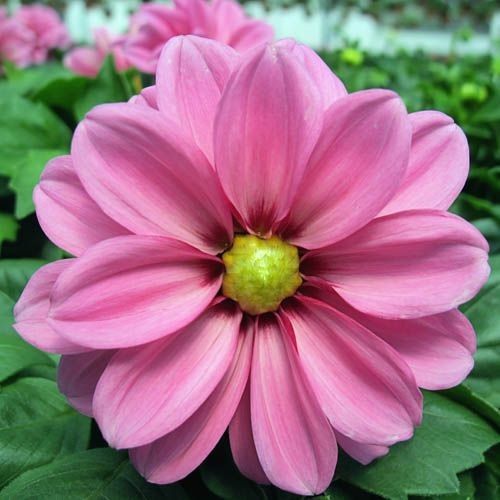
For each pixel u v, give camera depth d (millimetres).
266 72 126
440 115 143
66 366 136
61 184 140
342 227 138
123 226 133
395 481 150
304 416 131
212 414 135
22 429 164
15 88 371
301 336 144
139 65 301
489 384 186
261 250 146
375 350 131
